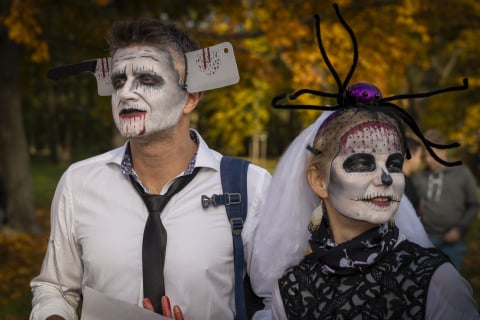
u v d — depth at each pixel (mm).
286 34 6777
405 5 7152
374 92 1854
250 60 8211
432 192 5090
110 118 12273
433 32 10227
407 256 1690
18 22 6520
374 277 1700
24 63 10570
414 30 7512
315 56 6859
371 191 1731
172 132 2287
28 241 8680
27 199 9609
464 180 5047
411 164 4668
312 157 1919
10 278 6867
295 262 2107
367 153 1745
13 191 9500
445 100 13703
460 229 5043
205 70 2314
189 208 2293
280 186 2107
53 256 2443
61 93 27172
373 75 7004
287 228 2098
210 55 2309
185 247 2240
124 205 2314
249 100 21906
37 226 9688
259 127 25594
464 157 18094
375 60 7020
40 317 2307
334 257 1763
